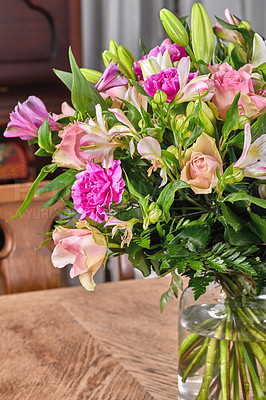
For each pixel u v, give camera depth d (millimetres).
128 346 1028
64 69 2811
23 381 920
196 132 599
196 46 697
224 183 592
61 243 645
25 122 686
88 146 623
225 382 735
